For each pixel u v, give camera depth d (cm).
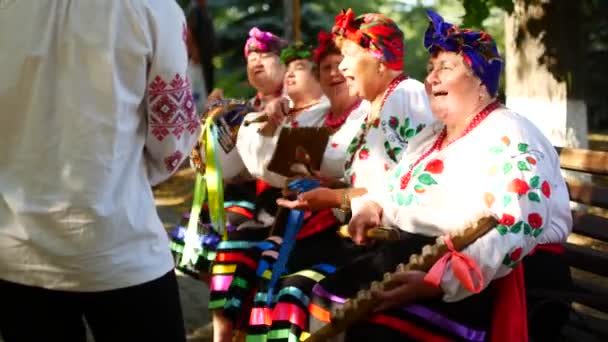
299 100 343
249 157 337
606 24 1008
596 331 307
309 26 1080
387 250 260
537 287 275
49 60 212
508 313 239
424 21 1386
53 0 212
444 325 239
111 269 221
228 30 1117
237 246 333
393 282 236
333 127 325
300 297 280
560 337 297
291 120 340
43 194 216
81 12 212
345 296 257
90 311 231
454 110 248
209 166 330
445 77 247
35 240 218
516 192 228
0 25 213
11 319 233
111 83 213
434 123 264
